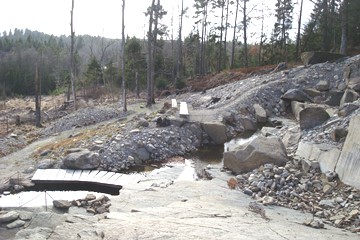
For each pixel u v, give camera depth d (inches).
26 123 1007.0
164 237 263.9
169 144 698.8
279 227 305.3
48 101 1627.7
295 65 1161.4
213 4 1612.9
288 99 900.6
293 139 556.1
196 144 744.3
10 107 1540.4
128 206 386.0
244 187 440.8
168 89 1396.4
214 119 814.5
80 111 1026.1
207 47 2000.5
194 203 376.5
